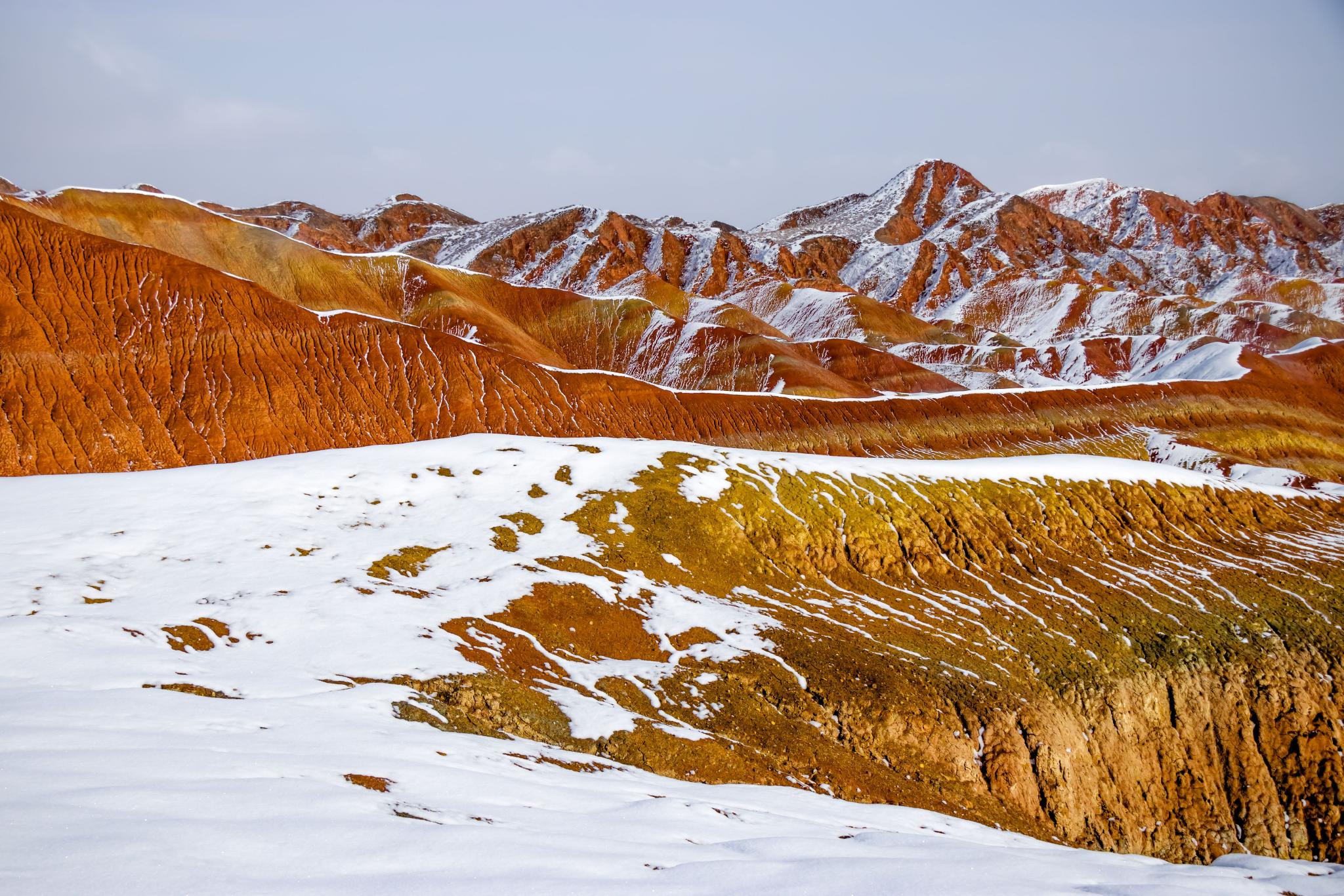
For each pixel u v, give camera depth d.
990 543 43.06
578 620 30.09
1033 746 30.03
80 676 17.86
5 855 7.81
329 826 9.98
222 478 38.69
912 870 11.54
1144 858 17.67
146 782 10.50
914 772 27.45
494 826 11.42
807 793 21.38
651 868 10.73
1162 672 35.19
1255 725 34.84
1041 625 37.12
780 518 41.00
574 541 35.88
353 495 38.34
